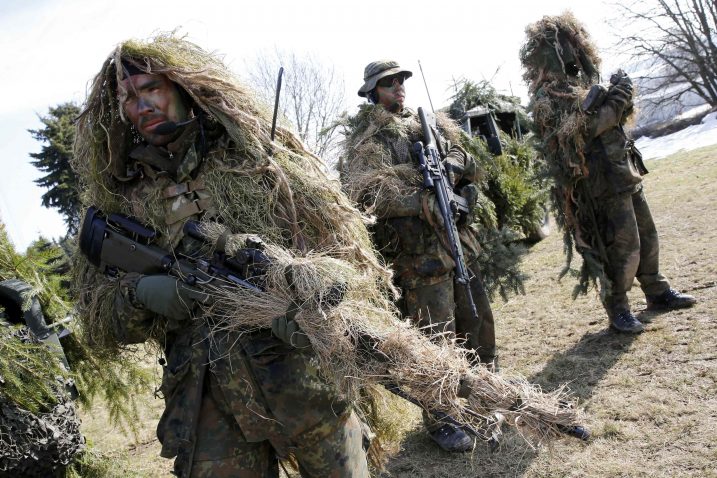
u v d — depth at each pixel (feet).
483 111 19.83
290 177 8.60
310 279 7.49
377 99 13.79
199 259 8.12
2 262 10.19
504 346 17.01
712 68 60.75
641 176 16.11
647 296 16.87
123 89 8.34
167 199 8.57
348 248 8.76
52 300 10.55
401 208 12.39
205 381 8.07
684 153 39.55
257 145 8.47
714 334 14.43
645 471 10.41
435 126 13.64
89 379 11.48
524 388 7.62
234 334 7.98
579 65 16.05
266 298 7.63
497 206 23.35
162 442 8.12
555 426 7.45
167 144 8.47
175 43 8.75
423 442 13.16
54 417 9.63
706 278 17.71
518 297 20.98
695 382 12.65
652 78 63.98
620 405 12.47
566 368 14.73
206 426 8.00
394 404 10.03
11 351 9.12
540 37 15.87
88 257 8.83
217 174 8.45
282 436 7.97
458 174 13.43
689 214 24.43
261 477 8.20
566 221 16.28
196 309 8.23
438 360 7.66
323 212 8.66
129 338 8.73
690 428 11.25
